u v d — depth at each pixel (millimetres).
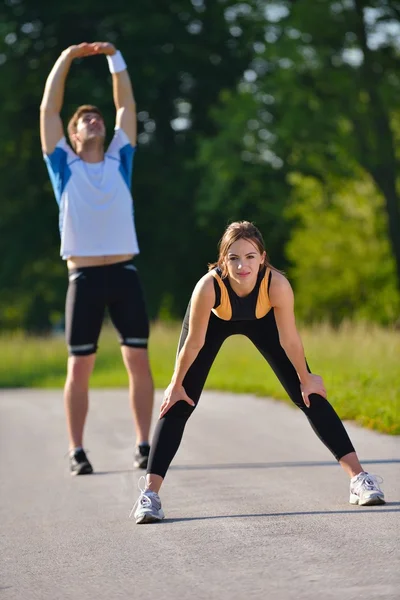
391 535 7570
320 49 50375
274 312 8953
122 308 12477
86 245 12312
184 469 11695
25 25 58875
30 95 59125
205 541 7723
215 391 22578
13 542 8273
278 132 52250
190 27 59125
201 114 60656
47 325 66875
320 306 59031
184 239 59344
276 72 52250
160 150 60438
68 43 59344
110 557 7480
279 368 9141
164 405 8914
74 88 56562
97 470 12258
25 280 63438
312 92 51156
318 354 24516
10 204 60500
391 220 51594
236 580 6570
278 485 10234
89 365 12281
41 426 17562
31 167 59781
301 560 6957
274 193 57656
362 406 15883
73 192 12344
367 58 49969
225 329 9047
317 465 11578
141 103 58469
